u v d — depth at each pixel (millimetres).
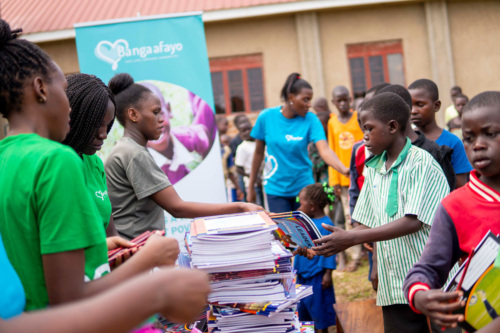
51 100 1694
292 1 12203
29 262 1569
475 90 12734
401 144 2920
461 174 3633
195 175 4777
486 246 1722
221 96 12844
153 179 2961
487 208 1915
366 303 3855
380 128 2873
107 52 4707
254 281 2217
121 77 3215
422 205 2711
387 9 12648
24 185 1550
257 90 12812
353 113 6633
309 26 12547
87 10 12766
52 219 1532
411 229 2711
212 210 2895
